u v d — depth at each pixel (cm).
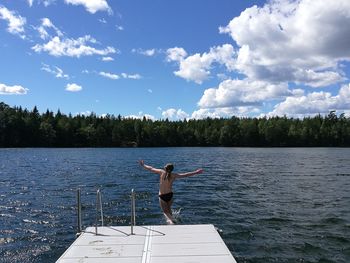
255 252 1047
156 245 814
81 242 843
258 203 1783
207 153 8169
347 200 1877
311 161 5219
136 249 788
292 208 1659
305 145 13312
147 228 964
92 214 1548
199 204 1753
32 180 2816
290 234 1228
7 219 1469
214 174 3269
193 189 2288
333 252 1052
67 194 2092
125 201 1845
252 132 13550
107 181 2730
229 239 1169
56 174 3297
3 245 1141
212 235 890
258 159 5756
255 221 1406
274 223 1379
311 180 2791
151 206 1705
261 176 3095
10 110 12825
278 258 999
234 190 2242
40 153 8038
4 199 1927
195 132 14262
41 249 1104
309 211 1596
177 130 14262
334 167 4091
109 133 13775
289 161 5216
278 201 1841
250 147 13288
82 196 2017
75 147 12925
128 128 13888
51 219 1469
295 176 3092
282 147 13200
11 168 3997
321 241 1152
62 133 12744
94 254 758
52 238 1211
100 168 3981
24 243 1159
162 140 13988
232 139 13800
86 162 5022
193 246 804
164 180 1270
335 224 1367
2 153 7956
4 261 1008
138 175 3191
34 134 12162
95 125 14288
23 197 1992
